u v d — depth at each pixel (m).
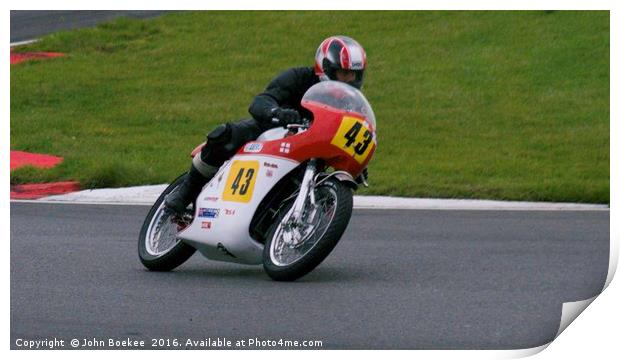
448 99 72.50
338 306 25.70
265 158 27.78
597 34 85.25
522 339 23.05
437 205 45.66
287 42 87.81
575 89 74.19
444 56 82.50
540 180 51.84
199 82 78.00
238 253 28.03
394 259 32.22
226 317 24.86
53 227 38.66
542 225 39.59
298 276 27.19
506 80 76.50
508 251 33.88
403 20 92.50
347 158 27.45
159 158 57.78
